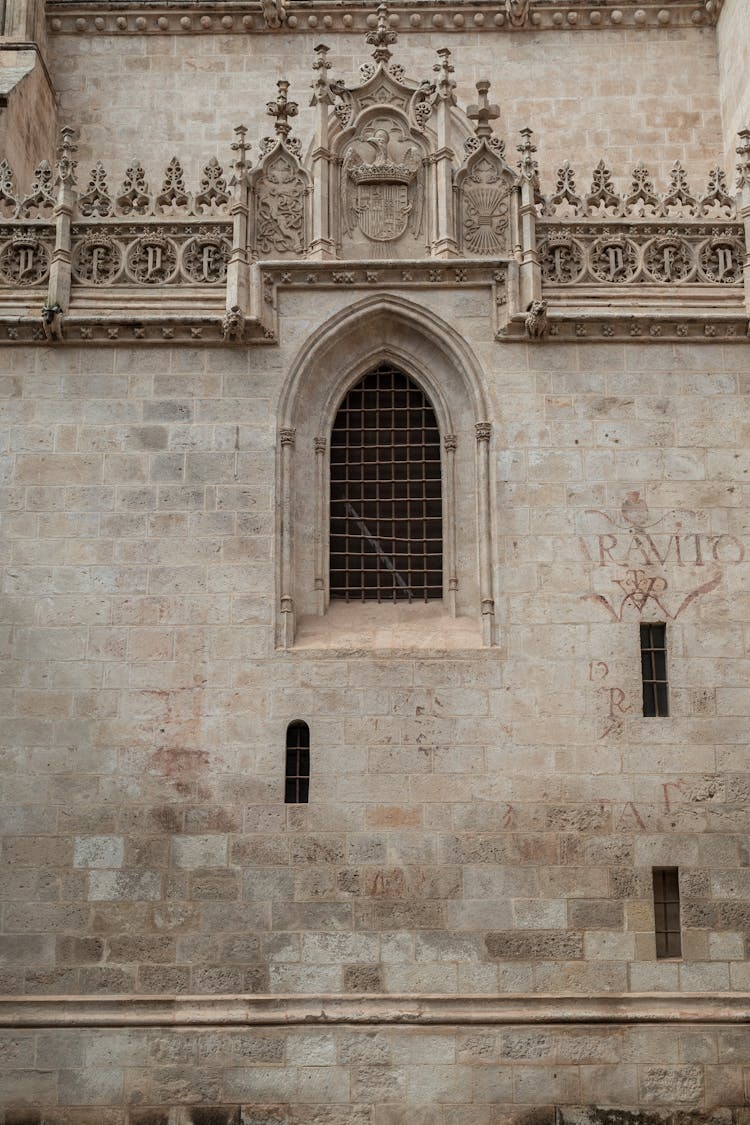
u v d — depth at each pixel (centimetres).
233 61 2858
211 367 2219
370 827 2045
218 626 2119
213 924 2014
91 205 2312
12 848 2041
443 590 2200
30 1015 1973
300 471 2220
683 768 2067
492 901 2020
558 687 2094
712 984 1994
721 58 2816
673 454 2180
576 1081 1950
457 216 2294
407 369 2270
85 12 2858
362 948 2005
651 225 2277
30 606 2128
